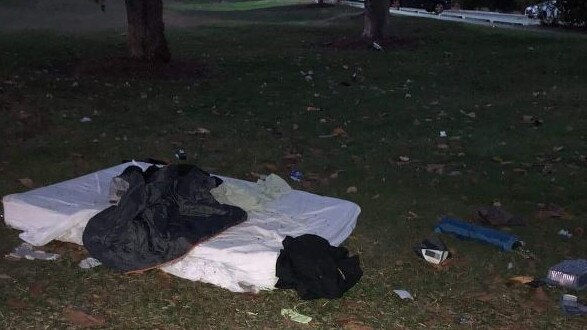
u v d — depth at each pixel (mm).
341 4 35000
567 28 22594
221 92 11023
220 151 7816
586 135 8875
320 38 18812
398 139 8586
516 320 4395
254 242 4754
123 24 22562
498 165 7613
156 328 4109
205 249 4664
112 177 5930
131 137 8203
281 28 21500
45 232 5102
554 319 4414
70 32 18953
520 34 18953
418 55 15602
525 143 8492
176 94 10727
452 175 7188
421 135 8805
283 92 11203
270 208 5422
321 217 5332
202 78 12125
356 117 9680
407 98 11023
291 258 4570
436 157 7836
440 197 6574
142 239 4691
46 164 7055
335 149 8055
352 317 4340
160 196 4938
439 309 4508
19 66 12188
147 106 9797
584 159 7805
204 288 4633
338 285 4500
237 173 7078
